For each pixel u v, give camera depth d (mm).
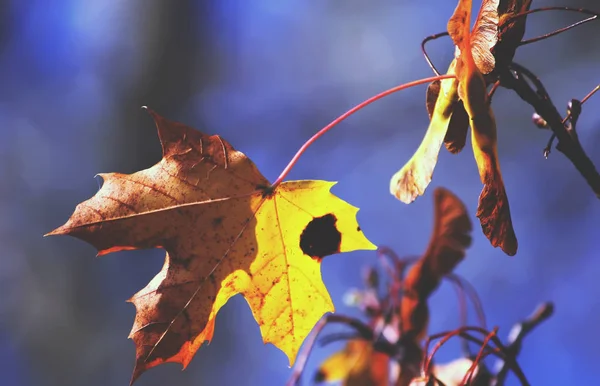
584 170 453
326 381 570
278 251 470
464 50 431
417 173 452
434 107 462
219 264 465
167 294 460
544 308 515
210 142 467
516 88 451
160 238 461
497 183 429
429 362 489
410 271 536
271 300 472
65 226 451
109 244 456
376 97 447
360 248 471
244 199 466
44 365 1962
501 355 494
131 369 1938
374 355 568
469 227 532
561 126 453
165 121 463
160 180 462
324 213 469
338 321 538
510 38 444
